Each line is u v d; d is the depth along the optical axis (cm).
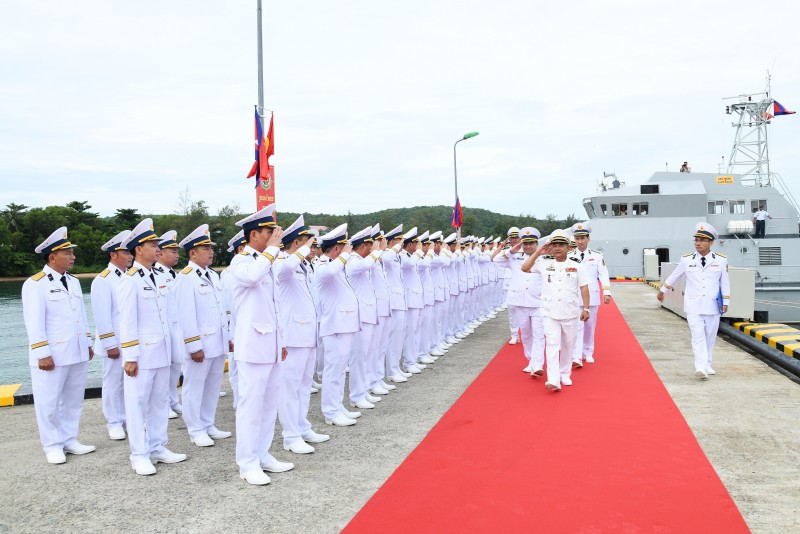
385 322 856
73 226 6288
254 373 517
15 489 508
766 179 2673
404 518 426
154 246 595
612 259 2725
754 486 475
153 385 577
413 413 721
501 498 459
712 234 868
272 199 1388
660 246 2673
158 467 564
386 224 7250
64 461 583
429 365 1034
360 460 558
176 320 679
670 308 1725
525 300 947
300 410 625
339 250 697
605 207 2745
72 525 430
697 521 414
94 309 681
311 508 450
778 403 730
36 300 585
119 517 443
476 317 1590
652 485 480
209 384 671
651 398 762
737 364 978
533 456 554
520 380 888
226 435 676
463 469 524
